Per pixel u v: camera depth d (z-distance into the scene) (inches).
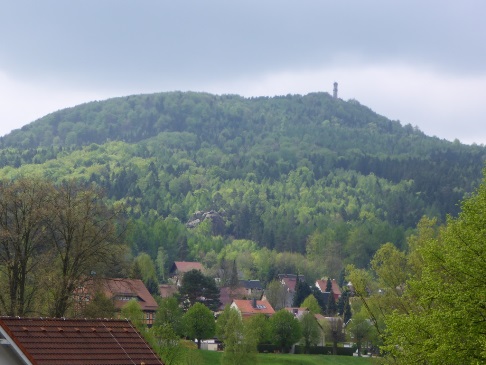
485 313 1435.8
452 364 1435.8
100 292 2413.9
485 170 1626.5
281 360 5452.8
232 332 4719.5
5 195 2399.1
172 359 3535.9
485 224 1518.2
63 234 2427.4
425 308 1831.9
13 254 2476.6
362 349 6486.2
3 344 1079.6
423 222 2343.8
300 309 7716.5
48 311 2445.9
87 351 1109.7
